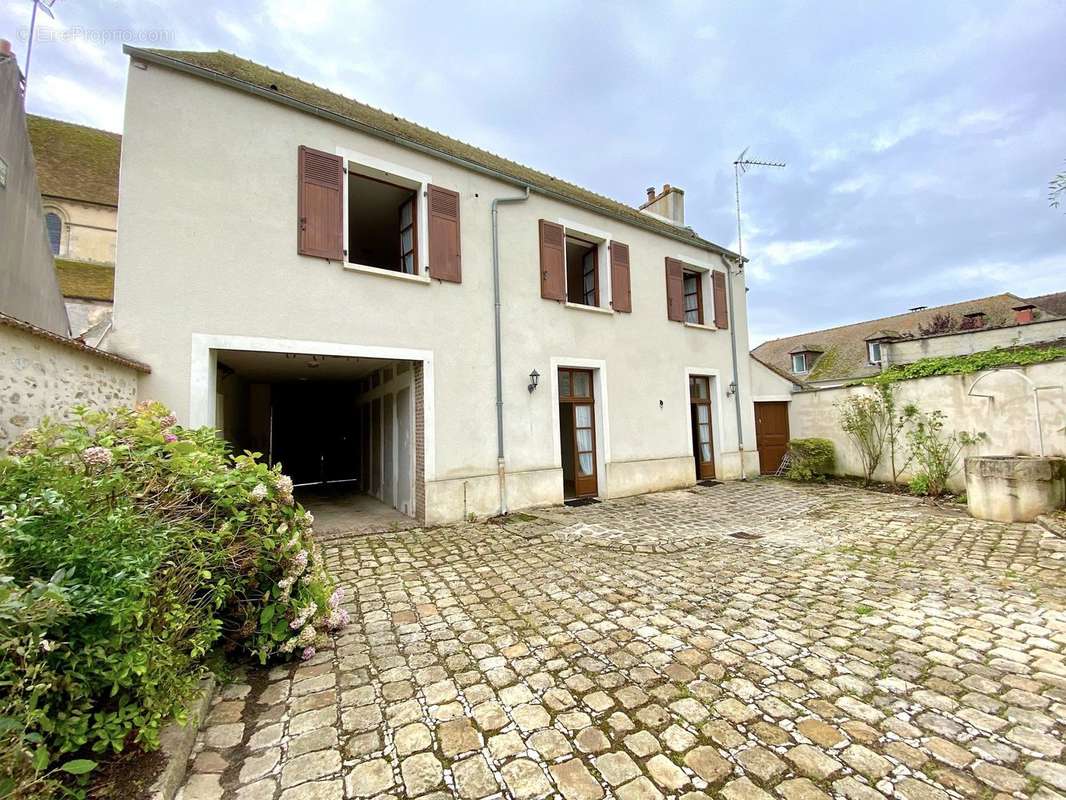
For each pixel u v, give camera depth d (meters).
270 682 2.79
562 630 3.46
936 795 1.83
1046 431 7.82
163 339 5.29
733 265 12.41
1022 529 6.19
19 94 5.52
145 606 1.97
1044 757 2.04
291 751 2.16
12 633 1.49
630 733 2.26
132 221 5.23
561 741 2.21
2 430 3.15
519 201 8.24
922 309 24.47
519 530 6.65
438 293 7.29
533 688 2.68
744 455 11.89
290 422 12.78
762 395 12.49
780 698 2.53
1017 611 3.62
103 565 1.88
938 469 8.89
